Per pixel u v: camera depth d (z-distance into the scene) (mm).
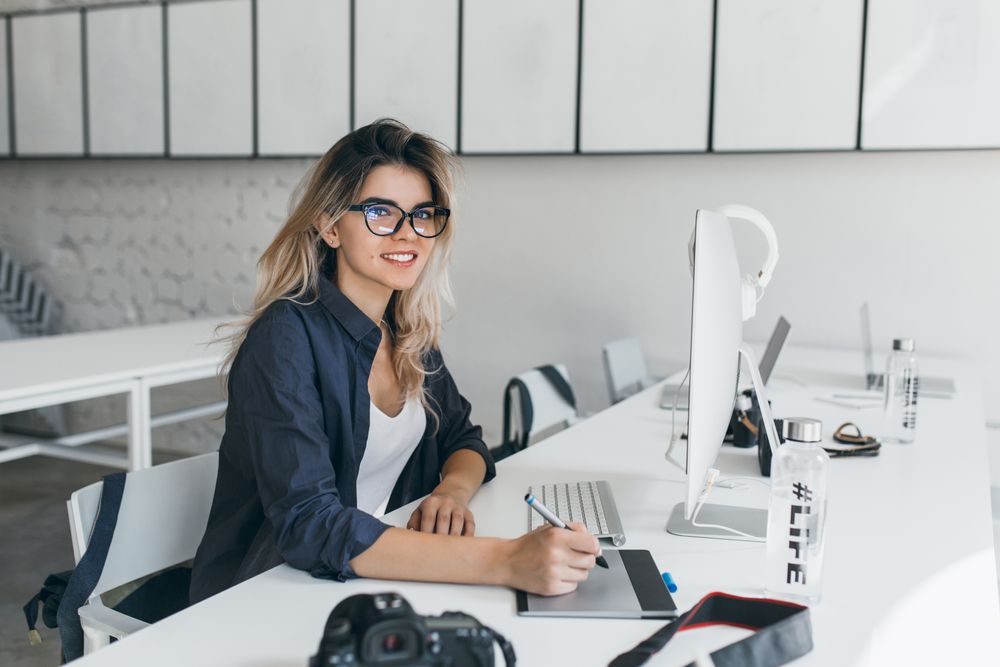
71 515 1325
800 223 3234
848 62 3014
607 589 1063
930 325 3100
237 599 1040
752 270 3322
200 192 4336
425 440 1621
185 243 4406
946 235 3047
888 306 3146
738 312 1341
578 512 1361
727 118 3193
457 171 1443
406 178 1353
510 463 1709
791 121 3109
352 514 1130
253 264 4254
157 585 1469
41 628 2588
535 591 1040
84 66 4328
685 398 2373
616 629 973
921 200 3066
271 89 3920
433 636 738
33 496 3943
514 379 2275
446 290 1540
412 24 3631
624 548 1228
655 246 3461
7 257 4766
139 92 4215
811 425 1024
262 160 4160
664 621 997
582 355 3633
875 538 1272
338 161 1350
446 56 3590
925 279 3090
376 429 1453
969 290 3037
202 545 1378
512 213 3697
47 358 2775
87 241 4660
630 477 1615
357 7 3719
